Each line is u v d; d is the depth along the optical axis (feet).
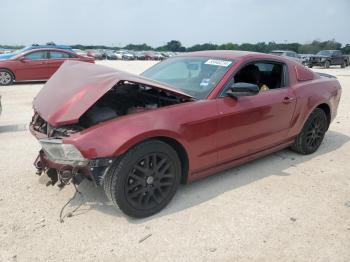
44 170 11.32
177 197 12.16
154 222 10.61
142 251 9.26
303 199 12.35
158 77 14.37
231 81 12.75
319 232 10.34
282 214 11.28
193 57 14.85
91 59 48.37
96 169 9.75
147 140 10.39
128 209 10.37
